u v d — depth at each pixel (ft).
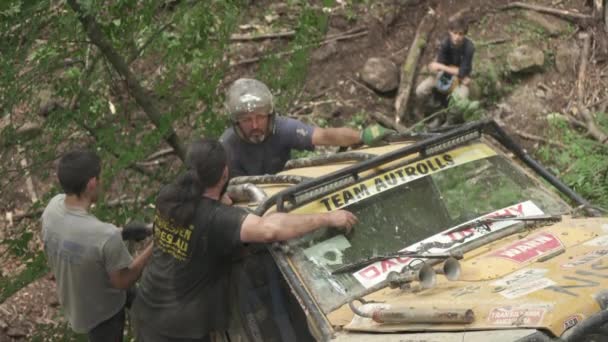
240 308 14.55
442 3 32.07
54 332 21.77
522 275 12.63
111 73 21.39
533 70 29.73
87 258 16.34
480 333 11.15
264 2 32.09
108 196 23.67
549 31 30.73
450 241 14.34
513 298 11.73
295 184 15.76
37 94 20.62
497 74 29.71
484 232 14.55
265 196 15.01
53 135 20.71
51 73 20.51
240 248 14.56
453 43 27.91
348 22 31.83
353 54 31.01
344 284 13.38
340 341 12.01
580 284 11.82
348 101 29.71
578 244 13.74
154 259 15.19
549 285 11.91
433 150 15.89
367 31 31.55
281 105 24.02
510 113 29.04
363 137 17.58
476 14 31.42
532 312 11.18
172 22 21.16
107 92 21.90
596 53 30.35
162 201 14.23
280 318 14.10
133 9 20.54
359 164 14.94
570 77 29.86
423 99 29.07
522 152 16.75
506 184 15.79
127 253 16.48
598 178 24.75
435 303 12.03
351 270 13.58
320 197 14.70
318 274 13.53
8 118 21.18
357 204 14.71
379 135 17.47
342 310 12.92
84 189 16.44
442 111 27.09
